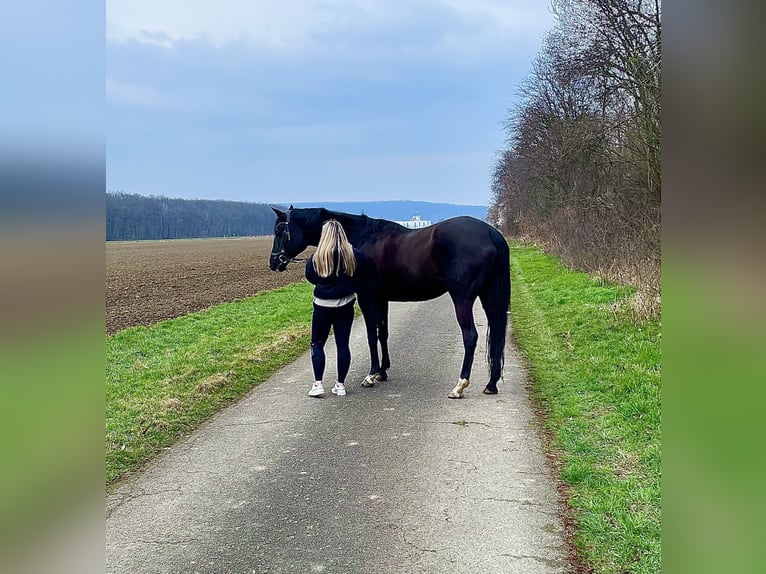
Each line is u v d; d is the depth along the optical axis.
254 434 5.41
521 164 30.86
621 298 10.44
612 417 5.22
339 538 3.54
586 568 3.12
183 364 8.08
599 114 16.30
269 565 3.29
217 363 8.01
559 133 23.45
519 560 3.21
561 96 23.72
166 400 6.27
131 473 4.61
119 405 6.19
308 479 4.39
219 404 6.39
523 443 4.93
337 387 6.59
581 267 16.45
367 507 3.91
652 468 4.13
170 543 3.54
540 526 3.56
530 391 6.47
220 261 35.72
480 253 6.27
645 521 3.44
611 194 15.22
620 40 14.38
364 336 10.09
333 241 6.36
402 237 6.77
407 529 3.60
